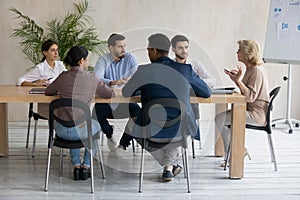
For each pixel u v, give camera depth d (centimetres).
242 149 360
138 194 331
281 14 468
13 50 579
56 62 440
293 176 376
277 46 472
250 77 379
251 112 381
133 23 589
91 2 581
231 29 595
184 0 588
